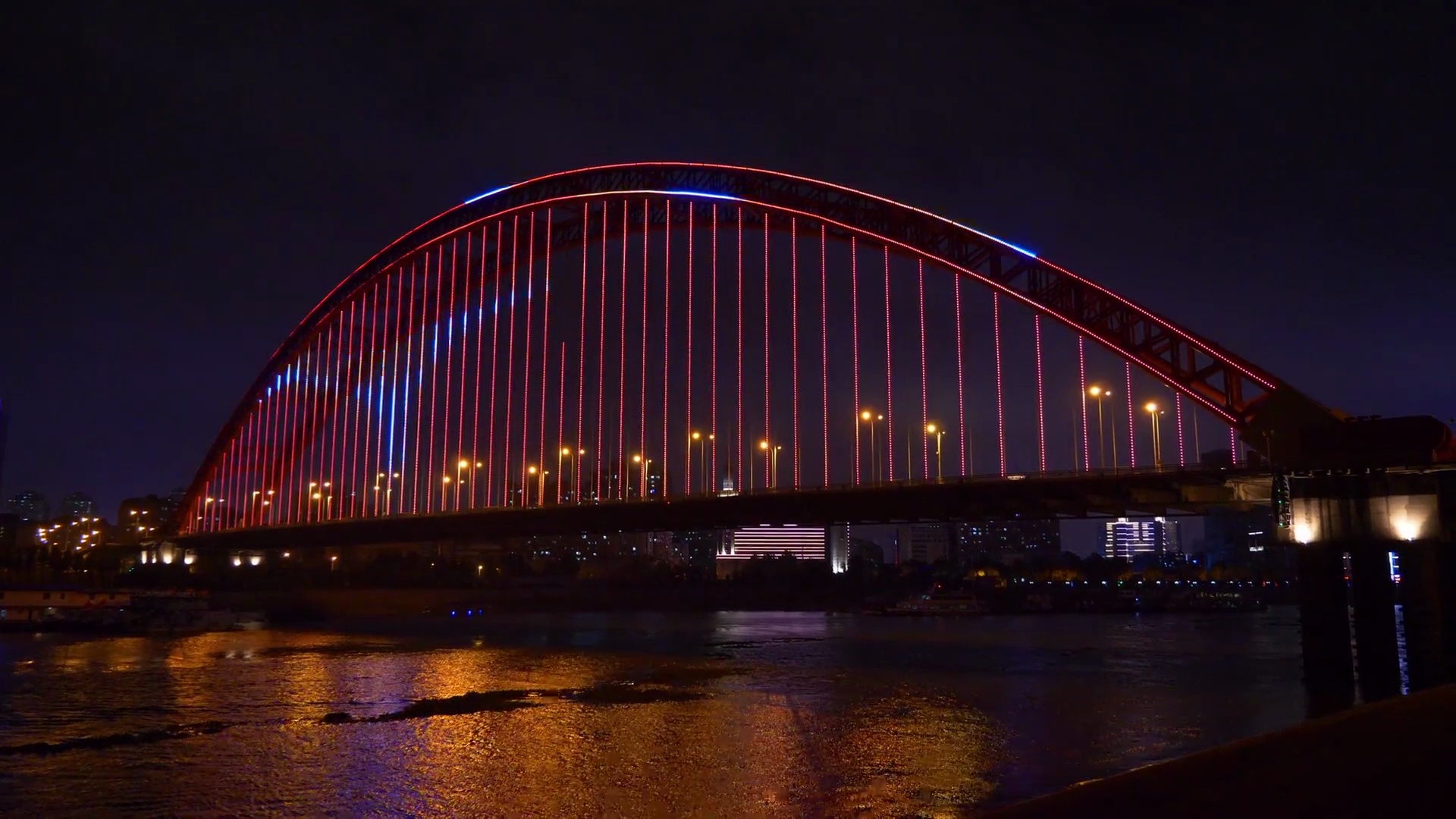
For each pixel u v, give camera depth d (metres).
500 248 140.88
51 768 43.31
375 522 128.62
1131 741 47.41
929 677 72.38
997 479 71.94
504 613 158.88
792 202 106.50
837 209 101.31
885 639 109.00
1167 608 199.50
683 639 108.69
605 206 126.94
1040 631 125.06
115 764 44.12
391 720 55.16
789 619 153.12
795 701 60.88
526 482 147.12
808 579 192.62
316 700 62.25
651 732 51.41
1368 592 56.00
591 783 40.62
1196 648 96.19
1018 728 51.16
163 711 57.81
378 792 39.56
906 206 96.31
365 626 129.12
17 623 114.00
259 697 63.38
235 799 38.62
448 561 195.25
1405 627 54.84
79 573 149.62
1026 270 86.62
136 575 151.62
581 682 70.50
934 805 36.91
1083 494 71.88
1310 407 61.19
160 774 42.41
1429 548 54.34
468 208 144.50
